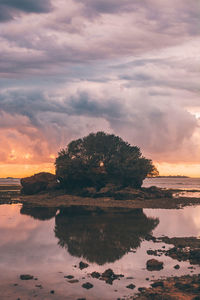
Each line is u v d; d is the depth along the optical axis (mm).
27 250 25828
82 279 19062
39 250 25844
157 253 24938
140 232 33469
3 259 23281
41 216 45938
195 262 22312
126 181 86500
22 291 17141
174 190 130875
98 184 85875
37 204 65250
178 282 18062
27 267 21453
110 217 45094
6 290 17297
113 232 33469
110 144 89812
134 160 86812
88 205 63500
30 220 41781
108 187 81688
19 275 19844
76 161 85375
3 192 104750
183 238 30109
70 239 29906
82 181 86750
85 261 22875
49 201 71312
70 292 17000
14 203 67375
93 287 17719
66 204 65250
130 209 56469
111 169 86250
